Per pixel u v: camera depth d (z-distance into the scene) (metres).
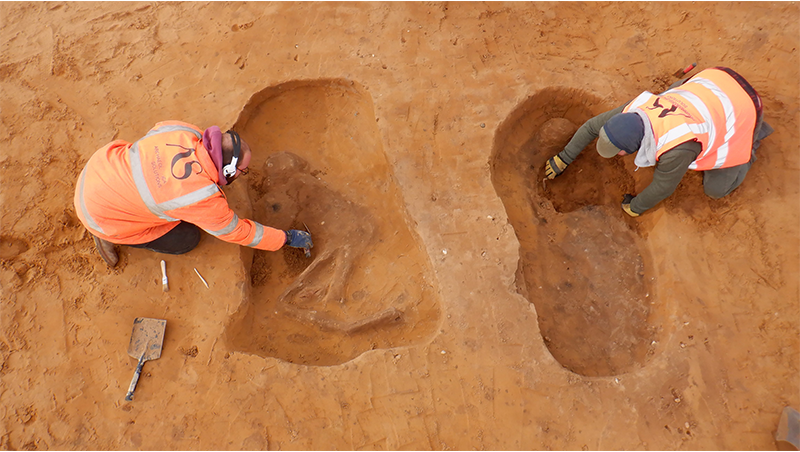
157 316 3.05
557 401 2.79
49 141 3.63
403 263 3.38
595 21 4.11
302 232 3.28
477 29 4.04
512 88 3.72
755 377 2.82
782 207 3.23
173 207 2.68
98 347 2.96
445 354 2.91
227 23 4.13
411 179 3.40
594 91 3.70
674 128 2.83
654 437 2.71
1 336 2.99
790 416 2.61
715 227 3.25
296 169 3.58
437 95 3.71
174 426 2.77
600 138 2.99
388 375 2.87
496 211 3.29
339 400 2.82
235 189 3.44
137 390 2.85
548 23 4.08
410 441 2.73
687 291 3.07
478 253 3.16
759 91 3.64
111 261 3.11
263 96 3.83
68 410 2.80
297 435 2.74
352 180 3.70
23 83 3.89
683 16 4.03
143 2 4.29
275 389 2.84
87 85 3.87
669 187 3.05
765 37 3.84
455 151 3.49
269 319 3.24
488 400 2.79
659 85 3.74
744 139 2.94
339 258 3.36
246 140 3.77
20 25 4.22
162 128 2.95
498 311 3.00
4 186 3.45
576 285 3.33
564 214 3.62
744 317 2.98
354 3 4.19
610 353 3.07
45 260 3.21
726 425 2.72
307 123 3.94
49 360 2.93
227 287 3.12
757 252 3.15
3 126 3.68
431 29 4.04
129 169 2.69
